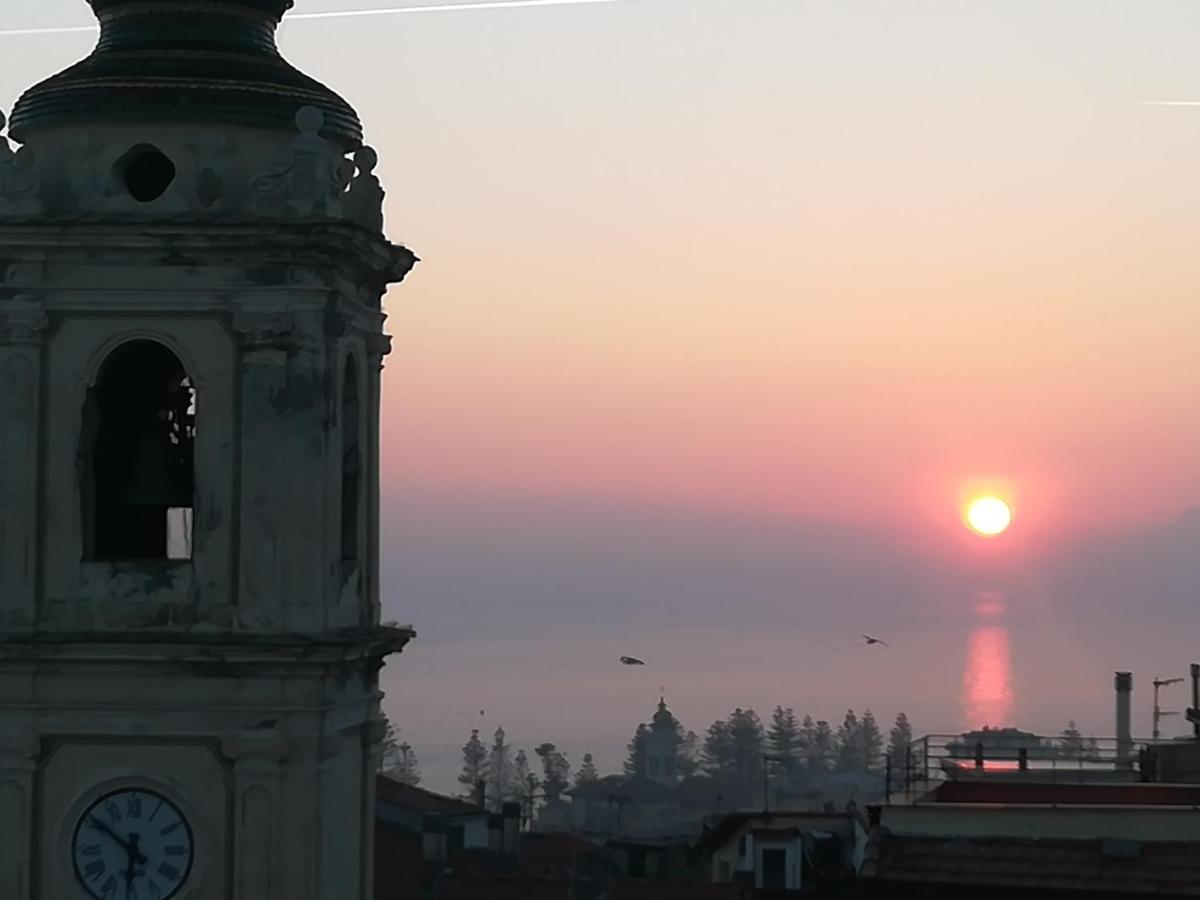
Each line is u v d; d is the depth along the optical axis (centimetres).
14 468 4700
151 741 4691
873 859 7281
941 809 7356
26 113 4803
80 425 4706
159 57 4803
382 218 4991
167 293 4694
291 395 4688
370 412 5075
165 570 4703
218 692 4684
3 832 4688
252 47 4900
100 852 4703
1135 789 8231
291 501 4688
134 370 4859
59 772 4709
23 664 4662
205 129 4734
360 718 4966
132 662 4659
